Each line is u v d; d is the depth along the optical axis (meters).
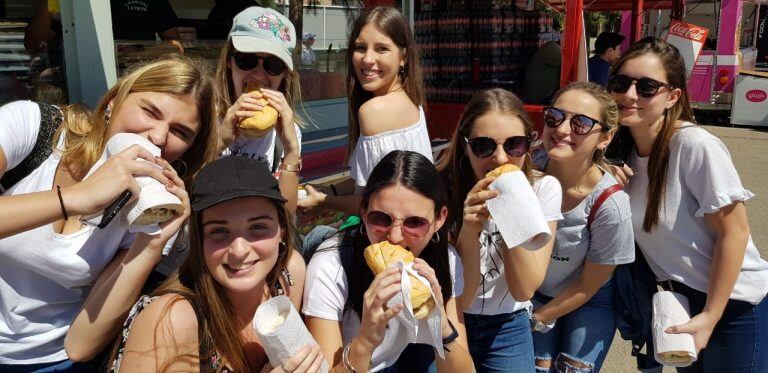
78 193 1.63
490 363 2.75
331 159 4.67
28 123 1.90
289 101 2.99
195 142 2.14
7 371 2.03
